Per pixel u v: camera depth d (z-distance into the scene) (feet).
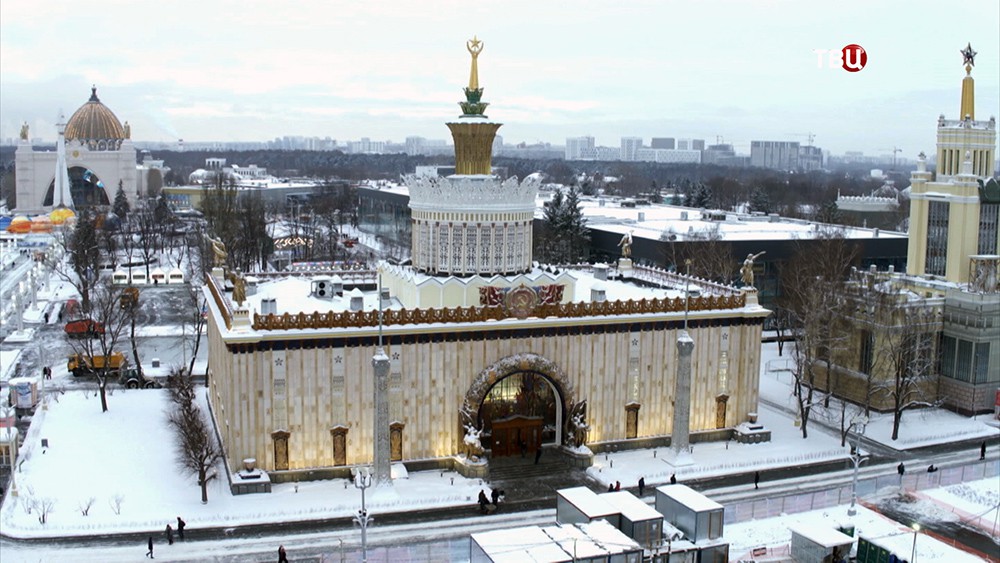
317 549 220.43
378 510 241.76
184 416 258.16
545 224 557.33
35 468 268.00
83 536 223.92
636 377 289.94
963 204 356.59
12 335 456.45
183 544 221.46
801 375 344.49
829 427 323.16
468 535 229.04
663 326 291.17
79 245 579.89
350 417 262.88
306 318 255.70
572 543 195.52
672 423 293.02
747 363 302.66
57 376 382.01
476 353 271.28
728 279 447.83
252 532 228.63
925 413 340.39
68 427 307.58
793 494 259.19
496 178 295.48
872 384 327.88
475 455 267.39
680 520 219.00
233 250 577.84
